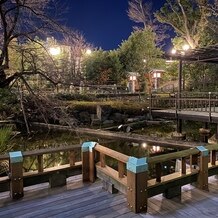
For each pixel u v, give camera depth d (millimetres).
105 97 14523
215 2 18031
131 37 22906
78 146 3590
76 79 7570
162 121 11070
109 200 3027
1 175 4031
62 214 2697
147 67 21328
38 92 6957
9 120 7359
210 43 18000
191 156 3396
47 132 8180
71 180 3643
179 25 20578
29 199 3061
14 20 6785
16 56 7180
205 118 7750
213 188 3420
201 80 16906
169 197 3074
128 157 2887
